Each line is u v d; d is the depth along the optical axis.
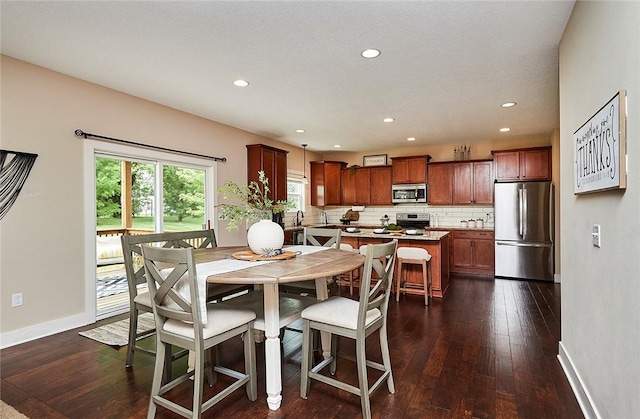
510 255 5.65
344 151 7.60
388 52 2.74
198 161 4.66
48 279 3.15
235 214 2.64
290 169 6.81
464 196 6.33
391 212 7.30
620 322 1.49
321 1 2.07
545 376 2.36
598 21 1.70
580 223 2.08
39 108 3.08
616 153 1.43
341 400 2.10
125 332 3.21
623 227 1.45
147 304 2.37
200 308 1.83
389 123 5.02
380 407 2.02
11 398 2.12
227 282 1.85
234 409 2.01
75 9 2.16
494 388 2.21
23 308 2.99
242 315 2.08
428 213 6.98
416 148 7.04
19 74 2.95
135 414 1.96
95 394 2.16
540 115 4.58
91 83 3.45
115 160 3.82
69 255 3.30
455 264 6.19
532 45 2.61
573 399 2.08
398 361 2.62
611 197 1.58
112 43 2.61
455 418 1.91
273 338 2.04
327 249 3.02
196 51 2.73
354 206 7.52
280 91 3.65
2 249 2.87
